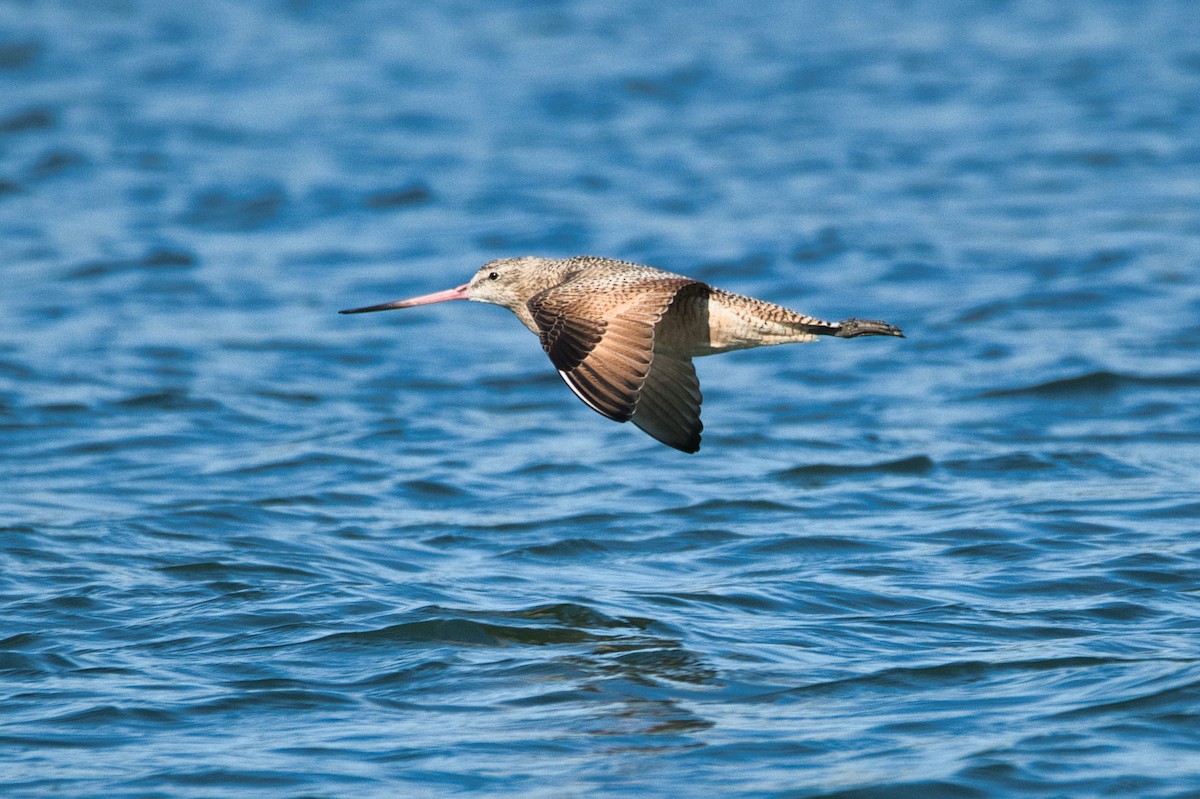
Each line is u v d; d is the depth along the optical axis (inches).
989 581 462.0
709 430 656.4
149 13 1704.0
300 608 441.7
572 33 1640.0
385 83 1434.5
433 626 424.8
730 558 494.9
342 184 1132.5
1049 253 920.3
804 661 399.2
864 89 1397.6
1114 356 730.2
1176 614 428.8
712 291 381.7
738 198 1081.4
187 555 497.7
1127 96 1338.6
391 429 664.4
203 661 402.6
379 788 327.0
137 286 907.4
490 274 433.1
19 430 659.4
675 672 391.2
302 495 572.4
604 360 345.7
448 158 1203.2
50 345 790.5
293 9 1748.3
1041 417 658.2
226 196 1103.0
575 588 464.4
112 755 345.4
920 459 597.9
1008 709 362.6
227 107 1348.4
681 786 325.4
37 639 418.3
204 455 629.6
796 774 330.3
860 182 1114.7
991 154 1176.8
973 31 1630.2
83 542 510.6
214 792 326.0
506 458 624.7
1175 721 350.3
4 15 1662.2
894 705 368.2
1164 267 882.8
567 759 340.2
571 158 1201.4
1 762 342.6
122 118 1307.8
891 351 766.5
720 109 1342.3
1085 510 529.7
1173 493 546.6
